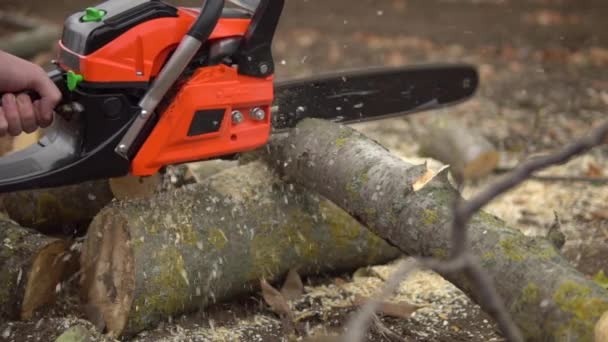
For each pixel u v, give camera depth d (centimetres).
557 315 268
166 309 298
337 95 319
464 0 800
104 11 290
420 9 771
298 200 313
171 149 294
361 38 670
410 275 324
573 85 536
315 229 314
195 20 290
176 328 300
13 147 345
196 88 292
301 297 314
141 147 293
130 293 294
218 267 302
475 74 338
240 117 299
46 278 303
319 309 310
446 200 288
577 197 372
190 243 299
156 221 297
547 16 730
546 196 373
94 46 287
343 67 584
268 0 295
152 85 288
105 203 319
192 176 322
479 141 380
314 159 306
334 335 298
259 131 301
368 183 296
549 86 534
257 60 297
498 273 276
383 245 324
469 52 630
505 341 298
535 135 434
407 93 328
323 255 316
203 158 299
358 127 440
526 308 272
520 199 370
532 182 382
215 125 296
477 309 311
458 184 379
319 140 307
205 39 288
